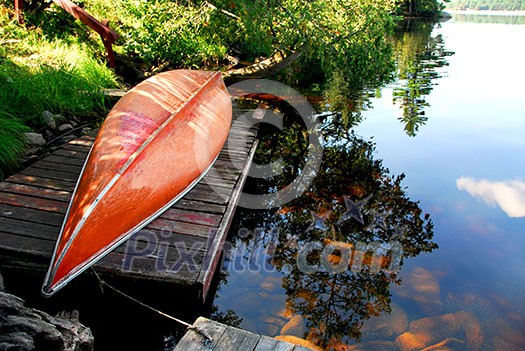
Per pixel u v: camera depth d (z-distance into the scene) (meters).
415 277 2.94
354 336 2.40
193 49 8.28
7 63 4.91
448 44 16.08
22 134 3.97
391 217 3.75
